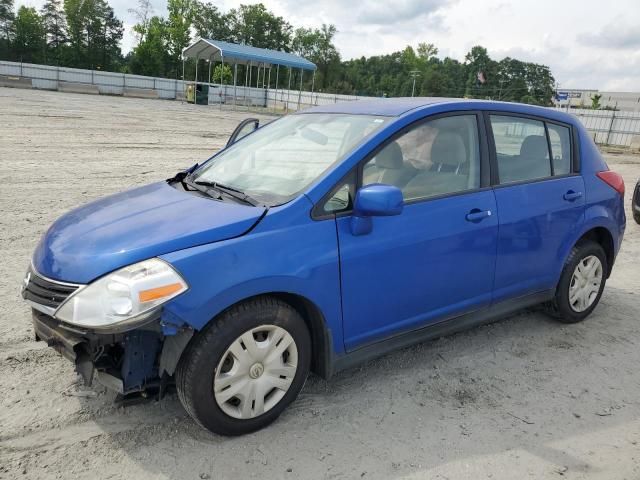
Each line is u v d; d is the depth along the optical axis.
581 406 3.46
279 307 2.95
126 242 2.78
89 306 2.59
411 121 3.51
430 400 3.43
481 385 3.65
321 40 100.69
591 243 4.59
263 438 2.97
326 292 3.04
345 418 3.20
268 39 100.94
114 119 22.50
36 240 6.07
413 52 118.25
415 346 4.16
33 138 14.59
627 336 4.53
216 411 2.83
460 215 3.59
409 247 3.34
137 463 2.73
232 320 2.79
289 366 3.05
